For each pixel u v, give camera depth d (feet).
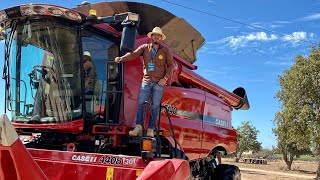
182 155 26.37
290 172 152.46
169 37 31.30
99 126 22.82
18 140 14.46
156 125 21.83
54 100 22.66
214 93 33.55
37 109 22.90
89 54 23.06
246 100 38.68
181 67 27.78
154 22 28.89
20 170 14.65
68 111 22.49
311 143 93.91
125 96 23.66
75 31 22.49
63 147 24.23
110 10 28.09
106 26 23.08
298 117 95.61
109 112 23.27
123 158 18.72
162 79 21.71
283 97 103.14
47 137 24.90
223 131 33.19
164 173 16.78
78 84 22.59
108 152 24.02
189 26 30.83
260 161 219.20
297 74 95.25
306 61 94.12
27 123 22.98
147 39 25.05
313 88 92.89
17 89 23.35
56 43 22.49
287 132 104.01
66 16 21.84
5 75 23.62
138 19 20.38
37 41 22.74
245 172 127.85
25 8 21.84
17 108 23.39
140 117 21.56
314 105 94.17
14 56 23.30
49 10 21.74
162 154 25.26
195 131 27.78
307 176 128.77
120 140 23.38
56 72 22.61
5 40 23.72
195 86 30.55
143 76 22.26
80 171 18.94
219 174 33.96
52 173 19.19
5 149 14.33
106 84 23.18
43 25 22.44
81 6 28.02
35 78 22.95
